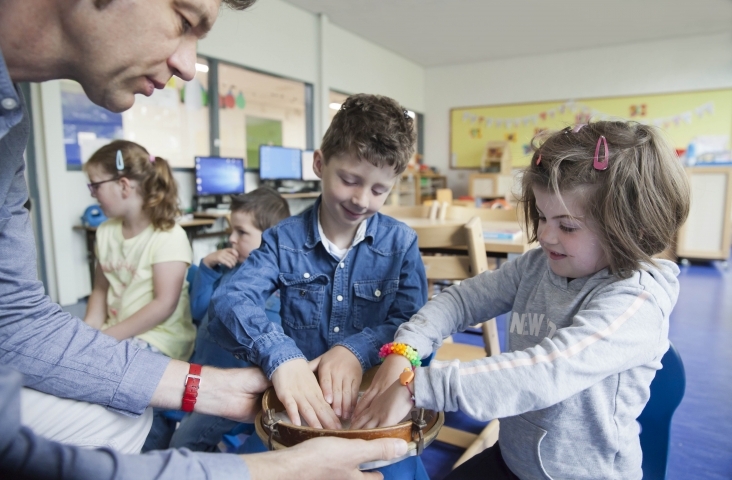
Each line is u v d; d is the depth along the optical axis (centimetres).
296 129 573
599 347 65
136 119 403
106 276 154
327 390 78
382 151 88
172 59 60
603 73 707
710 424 182
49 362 72
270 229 108
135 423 80
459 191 823
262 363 81
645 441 94
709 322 304
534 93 753
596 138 73
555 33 642
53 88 344
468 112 801
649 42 675
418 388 65
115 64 56
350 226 102
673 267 77
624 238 71
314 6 547
